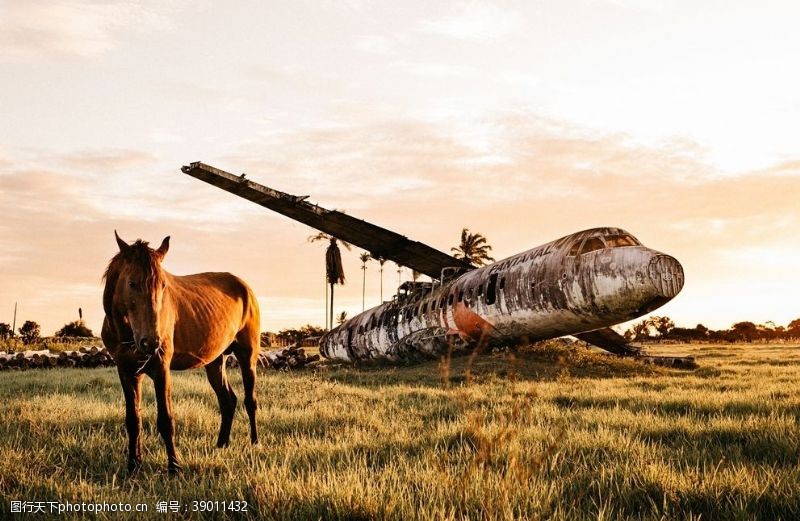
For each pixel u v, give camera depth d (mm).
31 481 5633
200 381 16438
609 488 5281
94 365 25891
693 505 4895
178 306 7082
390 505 4578
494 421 8211
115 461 6684
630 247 16234
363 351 27375
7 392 13469
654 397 12133
